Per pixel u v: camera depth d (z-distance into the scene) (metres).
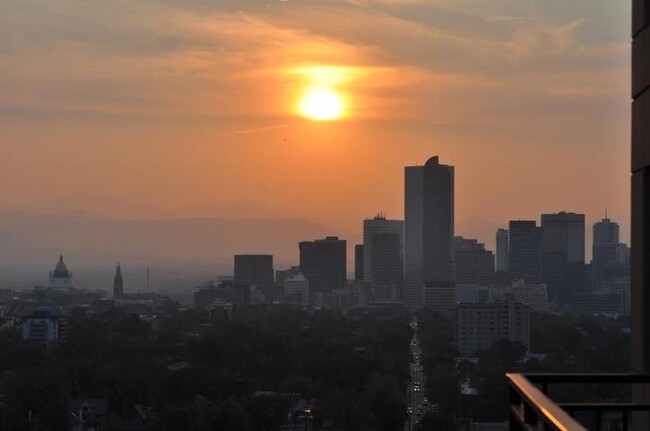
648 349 17.55
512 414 10.80
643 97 17.61
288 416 87.19
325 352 122.25
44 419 83.06
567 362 95.31
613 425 22.52
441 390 93.00
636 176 18.14
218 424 80.94
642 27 17.64
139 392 96.69
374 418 86.12
